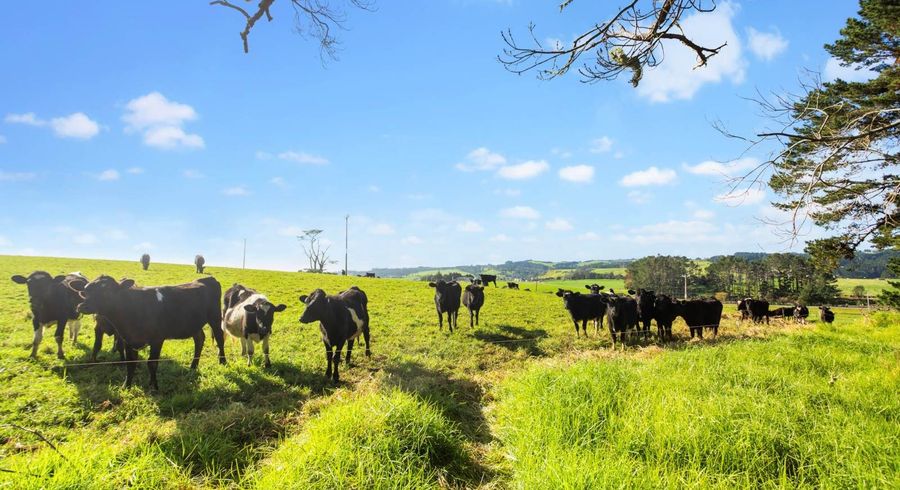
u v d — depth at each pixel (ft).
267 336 35.06
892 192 18.66
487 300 91.97
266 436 22.02
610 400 21.93
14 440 20.76
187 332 32.50
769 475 15.37
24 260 103.96
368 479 15.65
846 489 14.26
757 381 25.67
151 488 15.48
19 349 35.01
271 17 13.20
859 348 39.55
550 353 45.11
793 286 224.12
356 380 33.09
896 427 18.26
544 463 16.52
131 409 25.11
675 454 16.76
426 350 43.86
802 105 16.89
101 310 27.68
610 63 13.83
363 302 39.55
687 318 56.13
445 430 20.44
